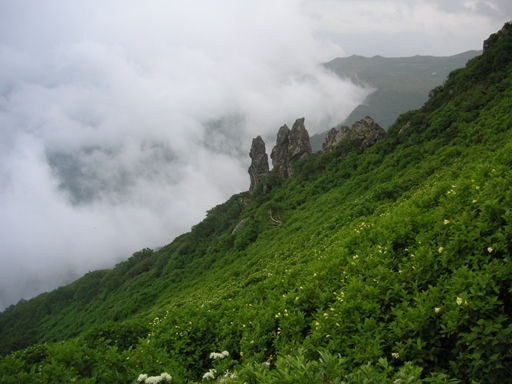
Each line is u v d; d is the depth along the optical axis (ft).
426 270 17.43
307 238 94.58
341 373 11.76
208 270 180.96
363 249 25.68
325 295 20.95
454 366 12.31
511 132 74.69
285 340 19.06
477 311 12.80
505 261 14.07
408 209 28.09
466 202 20.35
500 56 145.48
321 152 263.70
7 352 261.65
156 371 15.46
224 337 25.66
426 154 130.21
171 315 32.37
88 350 14.78
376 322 16.08
